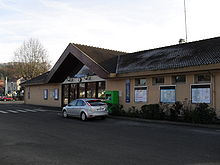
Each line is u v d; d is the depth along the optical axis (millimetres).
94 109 15180
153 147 7680
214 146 7805
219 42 16719
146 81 18281
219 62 13039
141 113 16281
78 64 26000
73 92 26688
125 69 19531
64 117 17188
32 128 11766
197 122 13188
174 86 16250
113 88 21047
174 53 18500
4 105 32250
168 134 10148
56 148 7551
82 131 10953
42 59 54375
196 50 17047
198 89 14883
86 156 6609
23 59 53156
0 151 7148
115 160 6211
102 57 23594
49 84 31094
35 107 28109
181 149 7391
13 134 10023
